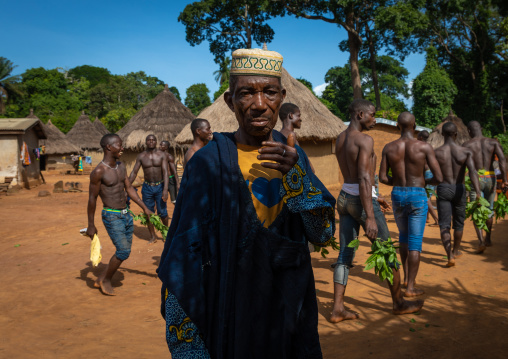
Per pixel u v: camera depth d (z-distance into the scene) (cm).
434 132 1864
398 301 427
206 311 157
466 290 497
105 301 514
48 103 8831
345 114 7638
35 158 2359
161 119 2545
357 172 405
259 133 171
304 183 174
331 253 698
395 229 867
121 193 542
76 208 1436
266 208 169
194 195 161
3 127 2106
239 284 160
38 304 507
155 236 855
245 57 166
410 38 3575
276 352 164
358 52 3225
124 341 389
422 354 338
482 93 3734
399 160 484
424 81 3369
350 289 514
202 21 3681
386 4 2958
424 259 644
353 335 381
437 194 618
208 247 159
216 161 166
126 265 687
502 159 717
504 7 3766
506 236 798
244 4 3475
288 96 1593
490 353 337
